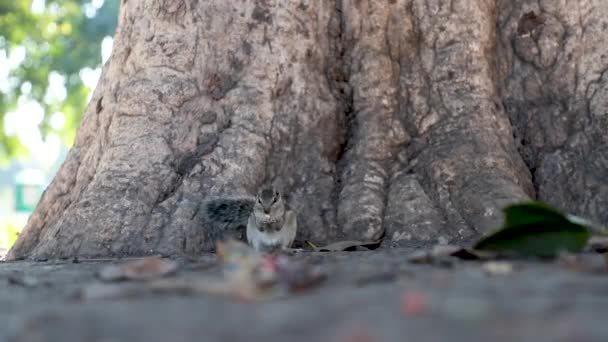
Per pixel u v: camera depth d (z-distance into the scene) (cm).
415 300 516
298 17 1440
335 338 448
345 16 1477
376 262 861
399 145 1383
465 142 1342
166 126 1348
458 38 1435
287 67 1407
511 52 1466
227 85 1393
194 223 1254
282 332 468
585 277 646
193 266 871
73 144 1466
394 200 1293
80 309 567
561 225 811
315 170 1366
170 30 1415
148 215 1257
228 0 1427
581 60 1424
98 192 1280
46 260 1191
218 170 1307
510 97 1444
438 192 1294
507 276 667
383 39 1455
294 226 1246
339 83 1452
